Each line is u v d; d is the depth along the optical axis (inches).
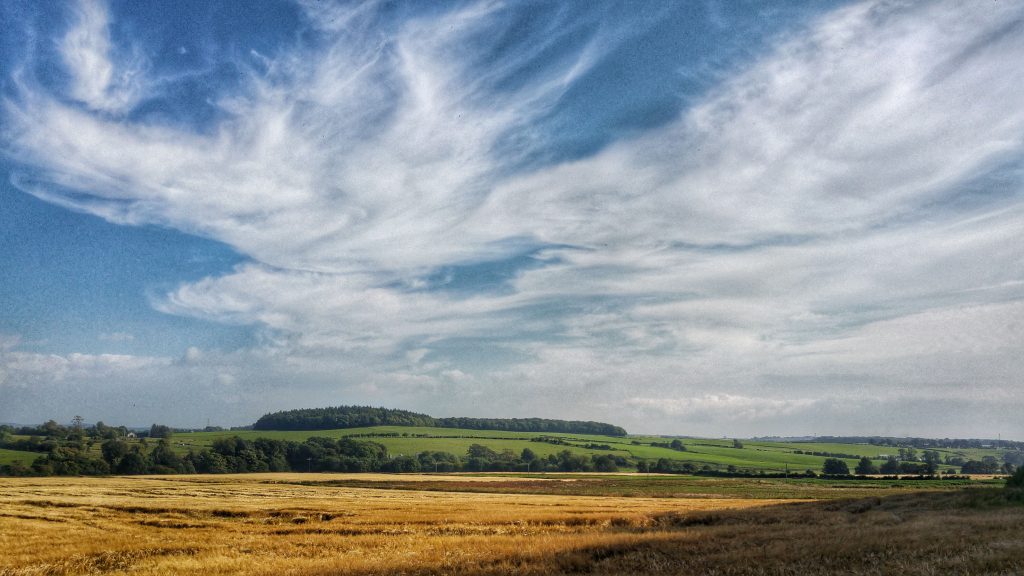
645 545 1104.8
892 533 1071.0
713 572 852.0
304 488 3617.1
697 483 4507.9
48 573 1159.6
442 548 1188.5
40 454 5954.7
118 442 6127.0
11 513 2085.4
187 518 1975.9
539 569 935.0
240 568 1076.5
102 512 2103.8
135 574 1059.3
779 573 818.8
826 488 3951.8
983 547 860.6
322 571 994.1
